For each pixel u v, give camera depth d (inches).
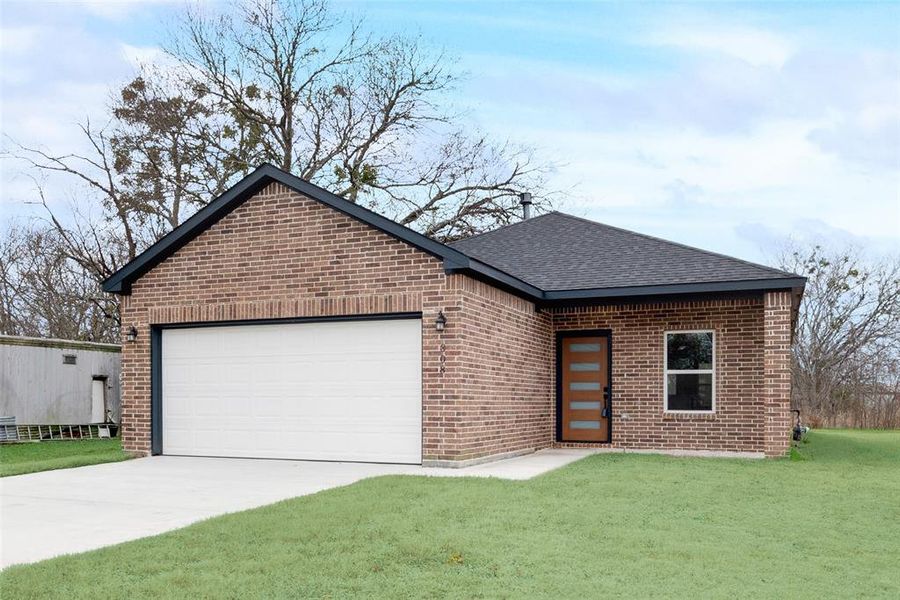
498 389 558.6
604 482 428.1
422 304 511.5
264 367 563.5
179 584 243.6
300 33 1159.6
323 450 541.6
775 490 413.7
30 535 315.6
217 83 1161.4
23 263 1416.1
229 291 569.9
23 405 870.4
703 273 594.6
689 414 619.5
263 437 560.1
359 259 530.9
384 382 527.2
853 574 258.1
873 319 1482.5
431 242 505.0
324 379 544.7
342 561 267.9
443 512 342.0
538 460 546.9
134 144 1137.4
